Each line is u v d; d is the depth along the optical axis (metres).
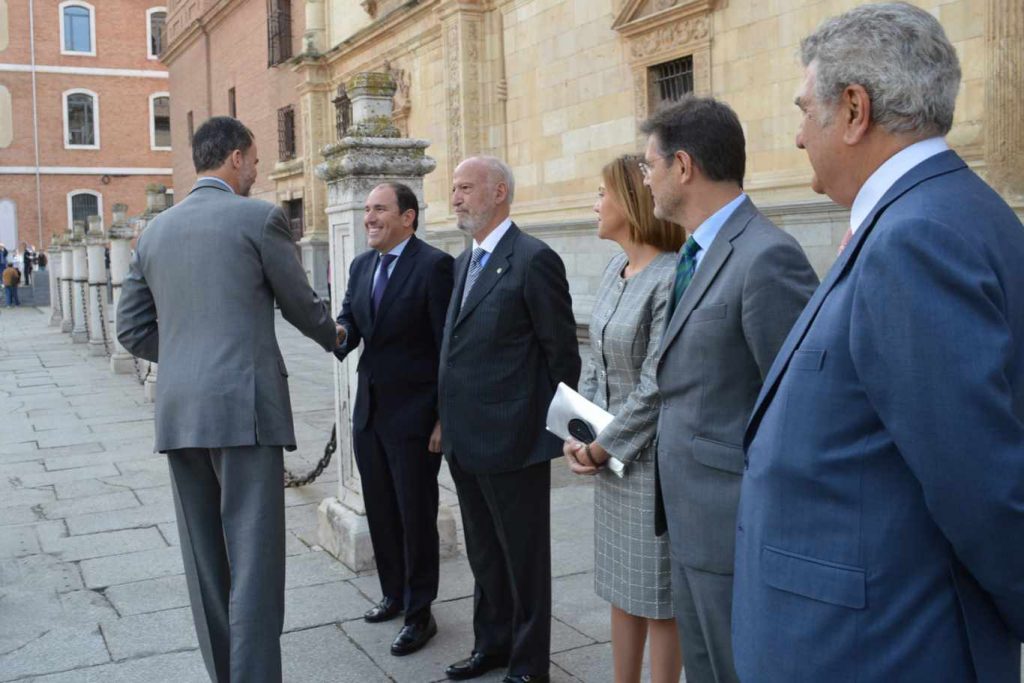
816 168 1.68
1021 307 1.47
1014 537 1.36
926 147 1.57
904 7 1.59
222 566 3.20
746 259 2.15
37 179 40.72
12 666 3.67
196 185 3.22
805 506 1.58
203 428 2.95
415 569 3.69
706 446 2.21
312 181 22.00
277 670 3.00
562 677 3.42
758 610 1.66
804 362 1.60
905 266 1.43
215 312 3.01
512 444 3.20
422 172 4.70
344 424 4.79
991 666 1.46
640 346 2.64
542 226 13.19
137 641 3.89
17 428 8.75
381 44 18.33
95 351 15.05
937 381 1.37
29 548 5.15
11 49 40.19
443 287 3.72
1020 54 6.76
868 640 1.50
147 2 42.41
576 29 12.50
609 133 12.00
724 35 9.96
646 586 2.64
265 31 25.03
